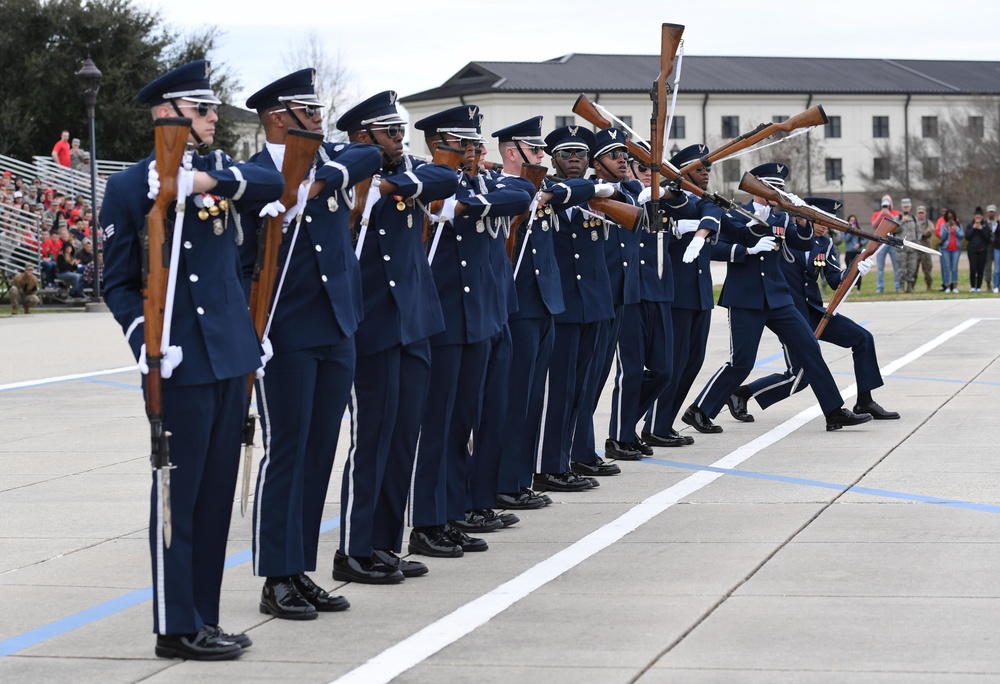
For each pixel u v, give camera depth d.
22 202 31.55
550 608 5.71
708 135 77.12
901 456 9.32
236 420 5.34
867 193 80.06
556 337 8.38
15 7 43.84
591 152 8.88
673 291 9.75
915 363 15.40
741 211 10.43
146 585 6.32
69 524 7.69
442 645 5.23
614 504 7.97
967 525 7.07
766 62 82.38
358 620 5.65
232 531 7.54
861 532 6.98
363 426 6.36
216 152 5.46
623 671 4.83
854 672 4.75
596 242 8.55
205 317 5.16
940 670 4.74
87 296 28.70
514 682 4.75
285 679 4.88
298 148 5.41
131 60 44.19
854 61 85.12
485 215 6.99
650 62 77.88
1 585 6.34
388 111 6.36
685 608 5.64
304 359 5.77
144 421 12.05
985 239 29.50
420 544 6.81
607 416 11.77
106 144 44.62
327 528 7.53
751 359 10.75
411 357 6.50
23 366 17.17
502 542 7.09
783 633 5.24
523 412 7.89
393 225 6.44
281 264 5.70
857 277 11.02
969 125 76.69
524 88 71.62
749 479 8.62
